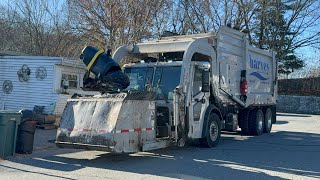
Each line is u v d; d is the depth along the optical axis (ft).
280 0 134.10
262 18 133.90
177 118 34.55
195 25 117.80
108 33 84.48
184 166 30.63
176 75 37.09
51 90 56.03
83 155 34.37
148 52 40.88
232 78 47.39
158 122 35.58
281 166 31.86
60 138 31.73
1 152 32.12
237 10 128.06
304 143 47.09
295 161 34.35
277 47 139.64
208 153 37.37
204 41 40.32
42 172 27.30
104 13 83.66
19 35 97.04
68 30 92.53
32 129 34.30
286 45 141.79
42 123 51.83
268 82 60.03
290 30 141.49
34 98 57.16
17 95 58.44
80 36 90.53
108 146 29.17
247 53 51.26
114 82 35.40
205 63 39.19
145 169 29.09
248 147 42.55
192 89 37.09
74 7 91.25
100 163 31.12
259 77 56.03
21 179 25.13
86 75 35.96
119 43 75.66
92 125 30.42
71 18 92.43
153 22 87.51
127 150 30.12
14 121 32.89
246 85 49.90
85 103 31.78
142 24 81.20
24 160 31.42
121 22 79.46
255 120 54.13
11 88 58.95
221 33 44.57
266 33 138.72
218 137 42.19
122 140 29.76
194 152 37.73
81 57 36.52
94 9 85.87
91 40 88.94
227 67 45.93
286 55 142.61
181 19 111.75
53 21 94.79
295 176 28.12
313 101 123.13
